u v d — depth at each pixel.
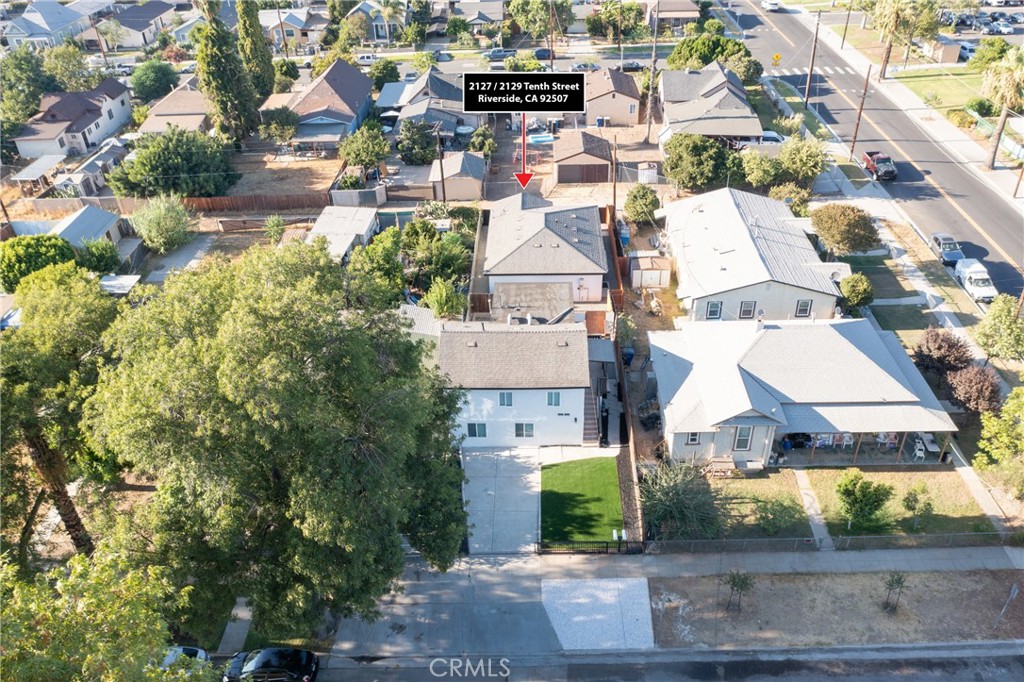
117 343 29.89
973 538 34.94
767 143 72.31
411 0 120.06
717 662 30.36
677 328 48.72
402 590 30.98
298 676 29.38
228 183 72.06
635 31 110.81
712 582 33.78
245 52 87.62
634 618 32.31
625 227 61.72
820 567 34.22
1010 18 107.38
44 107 84.00
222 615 28.48
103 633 20.31
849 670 29.77
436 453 32.34
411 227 57.72
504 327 42.78
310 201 68.31
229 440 26.02
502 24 114.38
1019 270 54.66
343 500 25.98
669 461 39.41
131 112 93.81
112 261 57.69
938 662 29.95
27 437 31.16
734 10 126.75
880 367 40.28
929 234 59.97
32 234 63.28
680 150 67.12
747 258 50.28
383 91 91.94
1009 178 68.25
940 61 95.75
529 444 42.03
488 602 33.28
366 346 27.75
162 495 28.33
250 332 25.11
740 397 38.25
